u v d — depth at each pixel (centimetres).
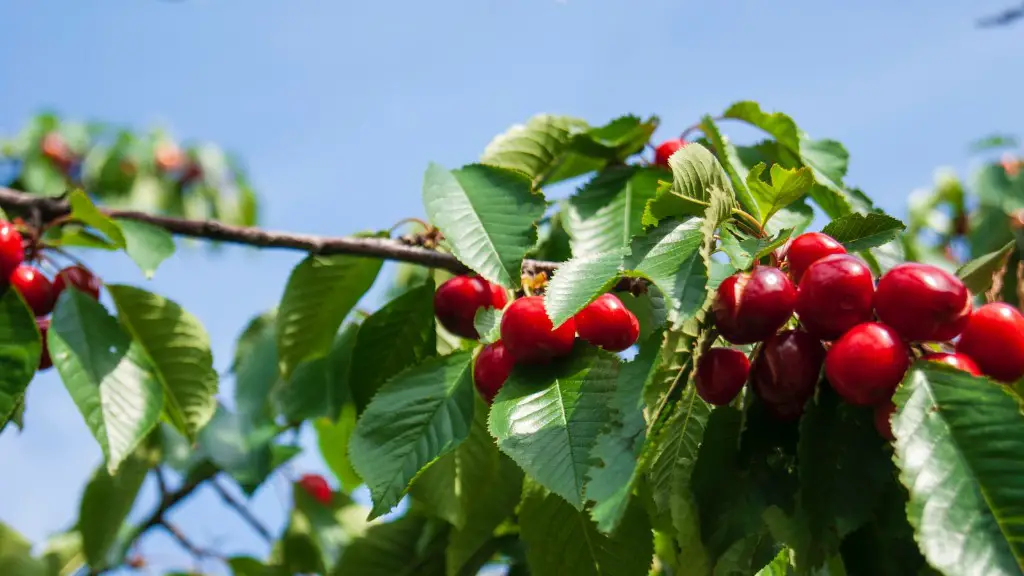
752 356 92
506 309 93
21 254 101
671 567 107
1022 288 95
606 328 93
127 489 121
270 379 123
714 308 89
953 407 85
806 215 101
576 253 102
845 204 103
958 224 185
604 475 87
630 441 87
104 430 99
